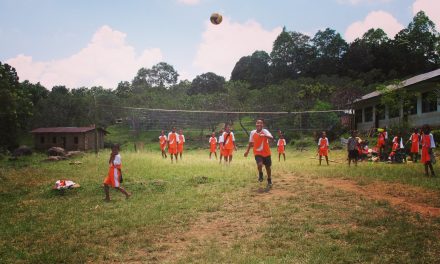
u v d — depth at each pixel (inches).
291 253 208.2
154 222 282.5
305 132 1503.4
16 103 1444.4
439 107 933.2
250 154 1023.0
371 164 642.2
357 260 195.5
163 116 1676.9
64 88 3075.8
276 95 1732.3
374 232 239.5
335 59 3004.4
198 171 538.0
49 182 500.4
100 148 1628.9
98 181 482.9
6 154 1369.3
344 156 856.9
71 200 381.4
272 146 1411.2
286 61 3294.8
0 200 400.2
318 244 221.6
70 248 231.9
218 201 339.3
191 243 236.8
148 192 401.7
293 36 3346.5
